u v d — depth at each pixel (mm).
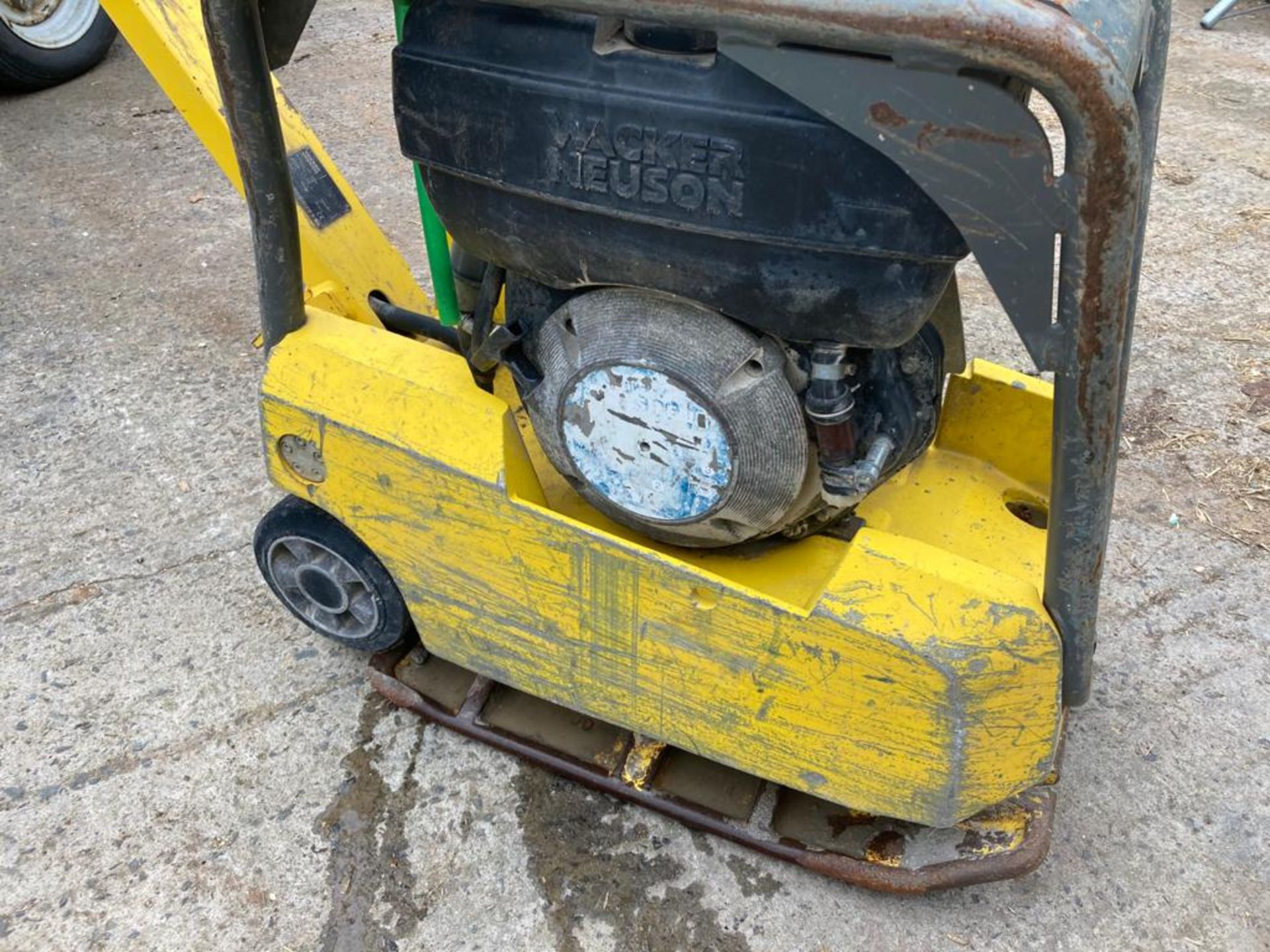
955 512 1507
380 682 1718
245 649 1865
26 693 1781
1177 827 1605
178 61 1655
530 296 1273
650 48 995
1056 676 1179
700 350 1121
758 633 1265
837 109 869
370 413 1385
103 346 2617
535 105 1022
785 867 1550
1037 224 868
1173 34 4730
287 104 1806
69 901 1495
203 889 1515
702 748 1468
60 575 2002
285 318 1430
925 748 1262
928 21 779
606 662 1437
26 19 3838
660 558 1270
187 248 3035
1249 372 2572
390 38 4535
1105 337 912
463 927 1479
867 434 1196
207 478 2229
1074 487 1036
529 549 1366
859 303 1001
